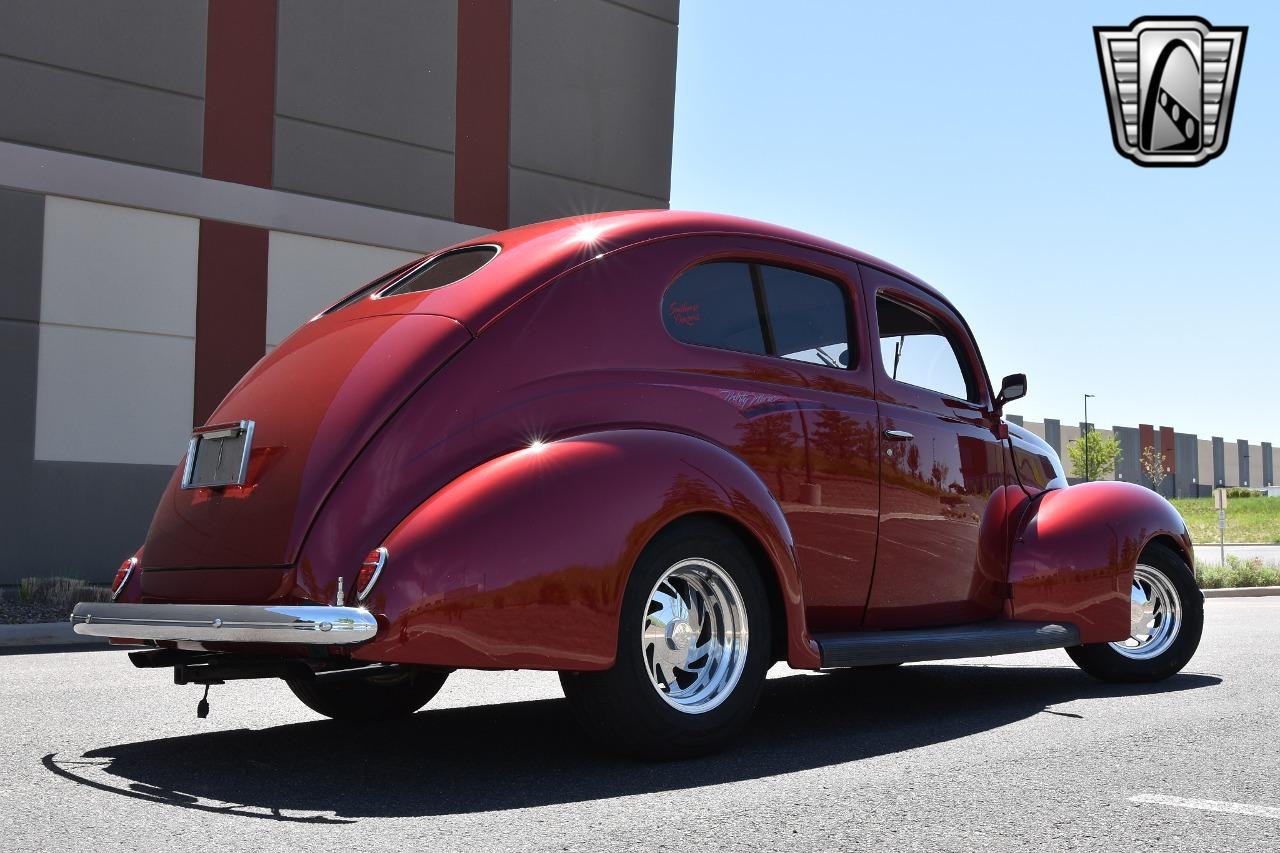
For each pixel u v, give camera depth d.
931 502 4.79
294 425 3.62
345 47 13.87
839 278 4.74
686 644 3.75
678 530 3.65
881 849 2.74
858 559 4.46
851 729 4.39
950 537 4.89
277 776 3.55
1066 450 70.31
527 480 3.42
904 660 4.26
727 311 4.27
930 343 5.12
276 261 13.42
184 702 5.18
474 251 4.27
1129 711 4.79
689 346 4.09
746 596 3.79
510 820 3.00
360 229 13.88
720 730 3.73
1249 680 5.79
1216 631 8.91
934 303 5.20
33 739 4.23
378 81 14.09
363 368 3.65
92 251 12.31
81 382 12.23
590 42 15.84
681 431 3.93
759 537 3.82
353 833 2.87
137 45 12.55
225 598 3.51
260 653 3.59
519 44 15.21
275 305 13.40
